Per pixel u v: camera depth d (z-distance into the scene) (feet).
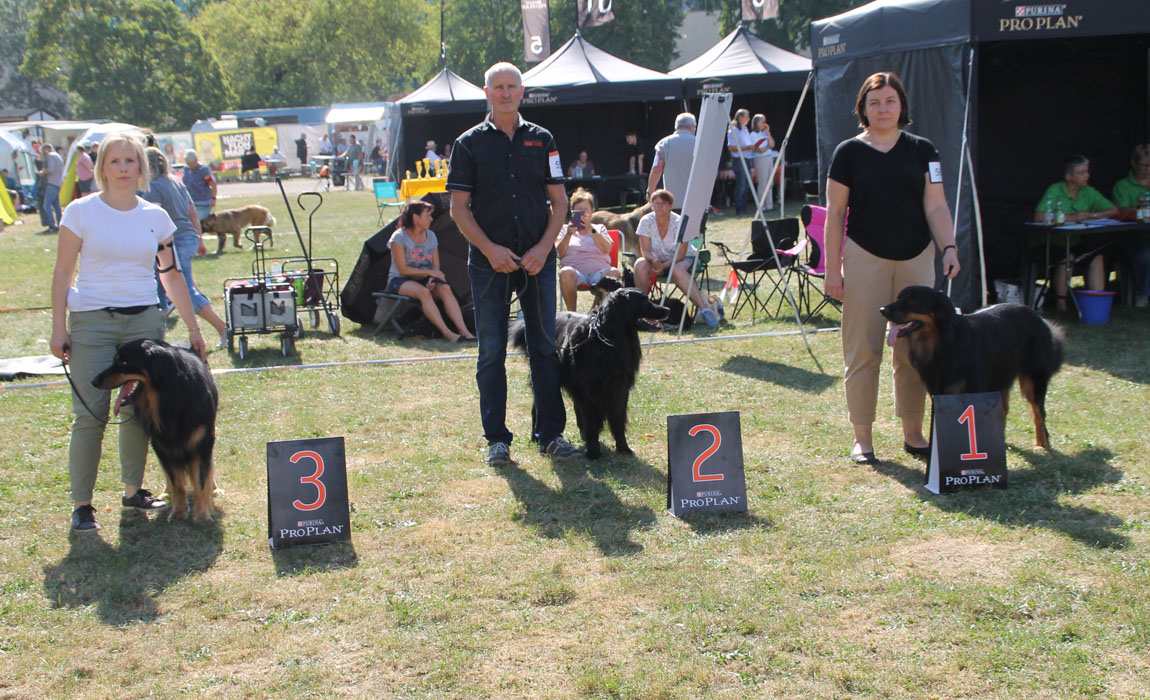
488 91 15.57
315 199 88.02
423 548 12.81
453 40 180.14
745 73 59.11
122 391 12.98
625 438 16.92
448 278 28.71
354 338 27.30
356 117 121.29
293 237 55.57
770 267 28.37
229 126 148.46
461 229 15.62
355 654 10.05
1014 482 14.39
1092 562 11.48
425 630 10.50
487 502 14.47
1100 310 24.59
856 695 8.95
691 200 24.36
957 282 24.91
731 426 13.82
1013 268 29.45
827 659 9.57
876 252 14.99
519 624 10.53
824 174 28.78
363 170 121.60
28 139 102.27
